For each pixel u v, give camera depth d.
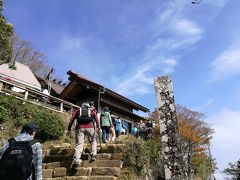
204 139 23.27
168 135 5.09
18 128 11.71
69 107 15.55
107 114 10.50
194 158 18.89
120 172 6.80
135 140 8.62
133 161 7.27
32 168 3.58
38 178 3.55
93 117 7.45
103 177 6.38
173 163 4.86
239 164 31.36
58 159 7.96
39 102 13.53
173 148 4.97
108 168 6.66
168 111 5.28
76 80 19.16
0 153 3.56
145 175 7.27
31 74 22.22
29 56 30.88
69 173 6.95
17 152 3.46
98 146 8.15
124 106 23.34
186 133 21.81
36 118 12.30
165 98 5.40
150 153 7.95
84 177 6.52
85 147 8.38
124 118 23.33
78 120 7.30
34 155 3.61
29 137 3.76
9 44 12.86
